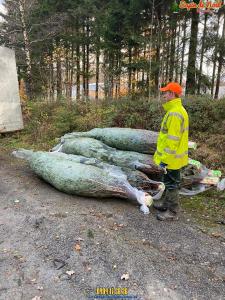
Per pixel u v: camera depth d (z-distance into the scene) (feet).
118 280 9.86
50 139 27.89
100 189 15.19
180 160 13.50
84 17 73.20
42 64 68.74
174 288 9.60
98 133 19.81
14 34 60.80
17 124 28.73
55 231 12.41
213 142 22.65
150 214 14.49
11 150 25.44
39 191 16.57
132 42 53.36
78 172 15.51
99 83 81.05
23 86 34.81
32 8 60.64
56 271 10.20
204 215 14.92
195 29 45.14
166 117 13.20
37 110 33.73
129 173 16.39
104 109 31.04
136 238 12.30
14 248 11.43
